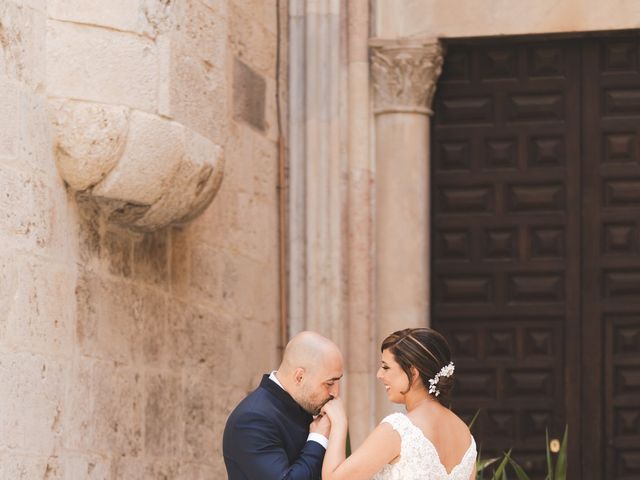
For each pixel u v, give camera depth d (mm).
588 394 14781
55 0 9984
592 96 14992
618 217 14859
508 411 14938
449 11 14914
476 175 15133
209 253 12719
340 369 8539
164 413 11633
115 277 10820
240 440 8312
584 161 14953
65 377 9984
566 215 14953
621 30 14719
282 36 14938
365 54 15008
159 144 10344
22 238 9461
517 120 15086
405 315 14836
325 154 14859
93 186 10188
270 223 14500
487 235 15086
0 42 9258
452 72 15250
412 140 14930
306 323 14742
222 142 11570
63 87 9969
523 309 14977
